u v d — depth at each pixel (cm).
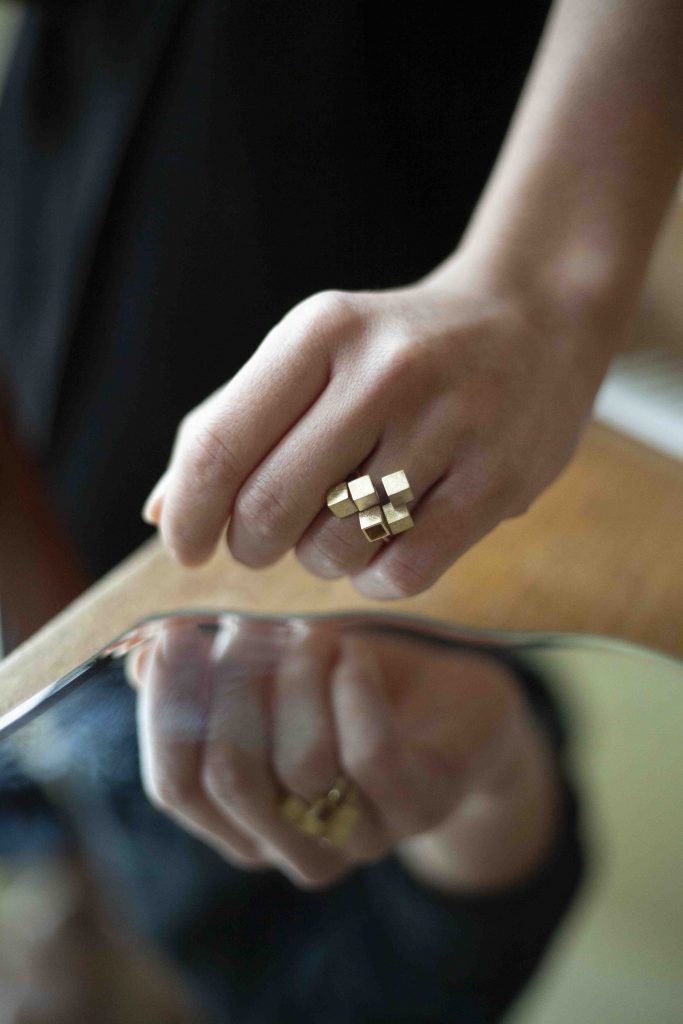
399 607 61
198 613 56
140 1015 47
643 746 53
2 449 68
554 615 60
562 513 65
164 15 73
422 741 53
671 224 87
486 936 49
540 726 54
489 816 52
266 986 48
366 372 51
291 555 63
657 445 69
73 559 70
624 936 49
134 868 49
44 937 48
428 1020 47
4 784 51
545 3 72
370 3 71
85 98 84
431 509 52
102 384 92
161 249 83
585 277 57
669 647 59
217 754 52
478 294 55
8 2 78
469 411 52
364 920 49
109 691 53
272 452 51
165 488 54
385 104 75
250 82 74
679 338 89
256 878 49
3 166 95
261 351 51
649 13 56
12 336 101
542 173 57
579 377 56
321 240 81
